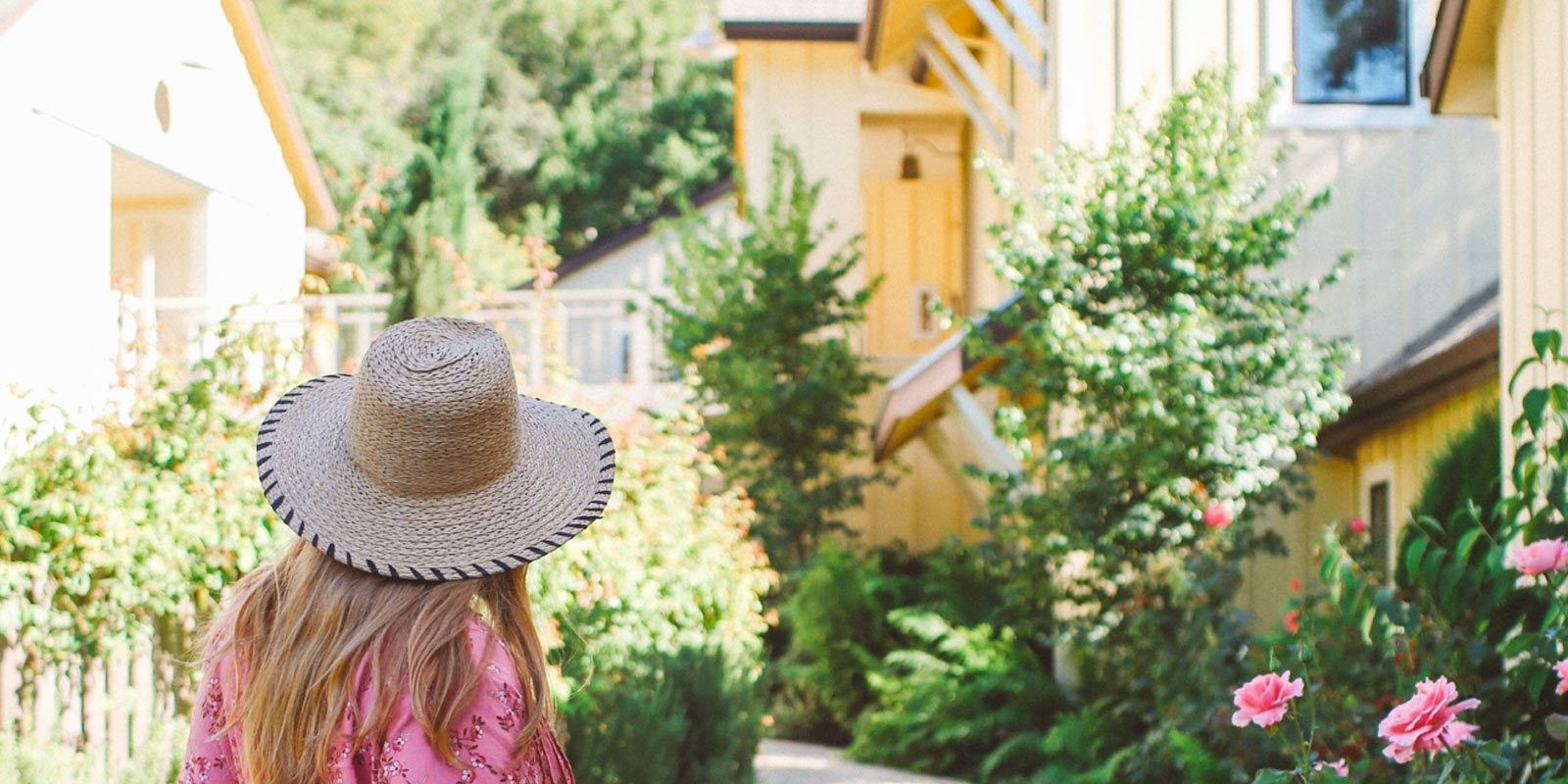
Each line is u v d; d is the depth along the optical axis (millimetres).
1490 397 8211
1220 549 8992
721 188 19016
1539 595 4422
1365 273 10898
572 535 2055
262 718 1949
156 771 5762
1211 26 10758
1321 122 10875
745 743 7012
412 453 2006
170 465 6617
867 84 16266
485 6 30484
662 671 6445
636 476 8109
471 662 1916
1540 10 5906
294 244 12539
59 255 8820
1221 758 7340
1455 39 6648
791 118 16250
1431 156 10922
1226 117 9555
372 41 28422
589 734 5652
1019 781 9133
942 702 9859
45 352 8617
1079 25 10688
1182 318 8867
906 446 15859
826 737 11570
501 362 2062
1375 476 10656
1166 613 8688
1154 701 8578
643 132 30703
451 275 16344
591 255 19203
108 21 9430
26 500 5898
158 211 11047
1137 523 8859
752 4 15953
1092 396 9234
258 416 7074
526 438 2158
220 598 6332
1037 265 9250
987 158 9422
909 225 18031
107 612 5953
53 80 8805
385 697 1877
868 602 11375
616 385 11227
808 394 13672
